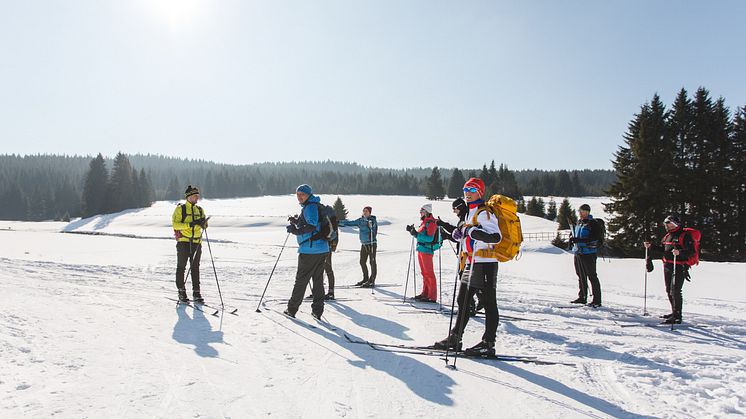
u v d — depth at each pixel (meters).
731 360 4.66
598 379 3.98
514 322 6.38
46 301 6.39
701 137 33.75
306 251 6.09
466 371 4.07
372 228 10.07
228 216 62.56
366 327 5.78
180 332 4.99
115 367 3.72
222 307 6.44
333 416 2.98
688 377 4.12
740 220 32.50
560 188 129.12
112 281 8.98
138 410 2.89
